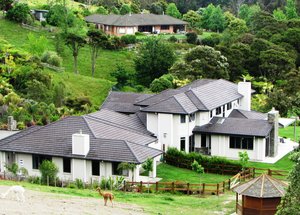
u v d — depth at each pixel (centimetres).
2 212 3472
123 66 13875
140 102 7838
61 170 6031
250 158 7194
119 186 5581
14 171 5847
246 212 4597
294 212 3253
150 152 6050
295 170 3300
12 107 8750
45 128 6372
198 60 12225
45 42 13000
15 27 14662
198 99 7650
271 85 12131
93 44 13550
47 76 10450
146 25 16988
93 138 6094
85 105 9694
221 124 7450
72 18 15612
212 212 4712
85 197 4650
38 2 17725
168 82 11700
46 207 3878
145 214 4212
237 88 8850
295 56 14325
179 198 5212
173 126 7238
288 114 10294
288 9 19600
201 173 6072
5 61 11044
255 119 7531
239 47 13638
